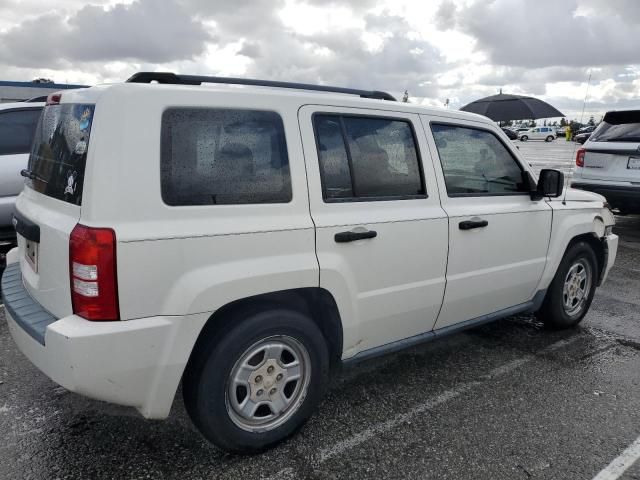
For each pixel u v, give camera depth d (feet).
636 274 21.20
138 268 7.34
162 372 7.75
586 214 14.70
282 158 8.81
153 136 7.55
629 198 25.68
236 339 8.27
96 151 7.27
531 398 11.18
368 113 10.09
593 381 12.01
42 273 8.39
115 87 7.48
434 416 10.38
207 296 7.82
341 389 11.43
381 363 12.73
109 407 10.42
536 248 13.24
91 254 7.12
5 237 19.07
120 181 7.29
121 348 7.34
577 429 10.03
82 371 7.22
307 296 9.35
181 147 7.81
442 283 11.14
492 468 8.82
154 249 7.43
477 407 10.75
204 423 8.30
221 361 8.20
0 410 10.25
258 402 8.81
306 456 9.04
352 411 10.52
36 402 10.57
